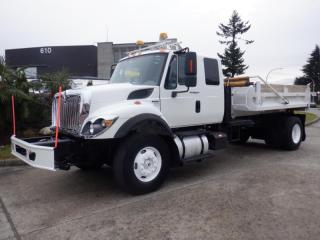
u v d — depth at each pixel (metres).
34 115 10.76
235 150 9.29
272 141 9.16
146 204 4.92
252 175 6.41
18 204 5.10
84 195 5.46
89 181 6.30
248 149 9.45
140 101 5.59
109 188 5.82
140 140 5.30
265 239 3.72
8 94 9.59
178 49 6.47
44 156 4.86
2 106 9.72
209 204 4.82
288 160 7.78
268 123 9.14
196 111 6.54
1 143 9.75
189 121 6.46
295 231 3.89
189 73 5.65
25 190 5.82
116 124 5.03
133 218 4.41
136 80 6.28
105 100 5.28
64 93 5.69
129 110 5.21
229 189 5.51
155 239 3.80
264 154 8.65
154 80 5.99
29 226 4.27
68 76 11.41
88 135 5.01
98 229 4.11
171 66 6.08
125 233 3.97
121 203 5.01
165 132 5.63
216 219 4.28
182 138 6.23
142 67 6.30
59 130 5.72
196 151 6.40
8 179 6.56
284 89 8.92
